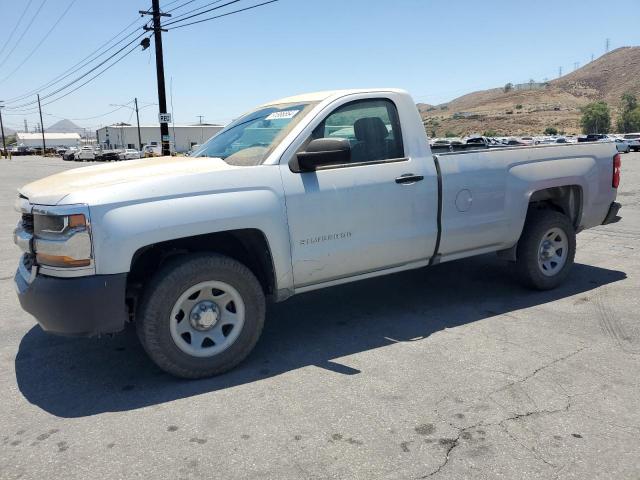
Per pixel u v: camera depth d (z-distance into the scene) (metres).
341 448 2.92
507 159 5.09
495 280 6.04
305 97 4.63
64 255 3.35
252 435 3.07
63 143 191.75
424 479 2.66
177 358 3.67
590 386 3.55
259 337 4.29
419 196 4.53
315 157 3.89
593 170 5.71
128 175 3.70
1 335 4.76
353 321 4.90
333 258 4.18
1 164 49.97
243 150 4.30
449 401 3.39
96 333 3.48
